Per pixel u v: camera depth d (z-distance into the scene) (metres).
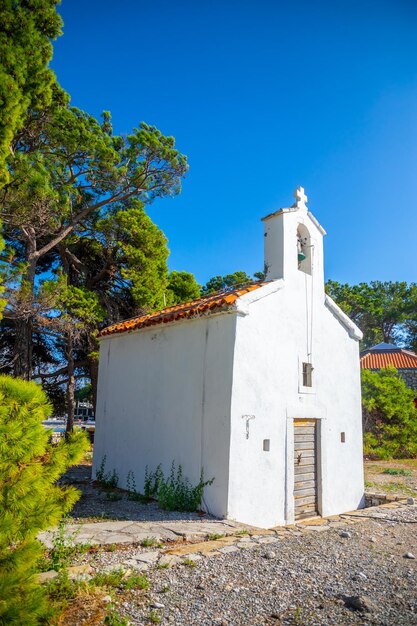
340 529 6.72
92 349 17.50
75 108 16.06
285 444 8.12
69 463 3.81
